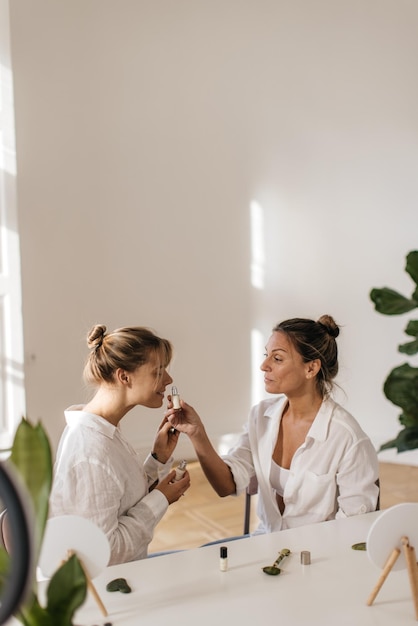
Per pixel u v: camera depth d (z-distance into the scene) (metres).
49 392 4.22
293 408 2.01
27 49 4.02
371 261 4.71
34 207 4.11
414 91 4.59
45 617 0.92
